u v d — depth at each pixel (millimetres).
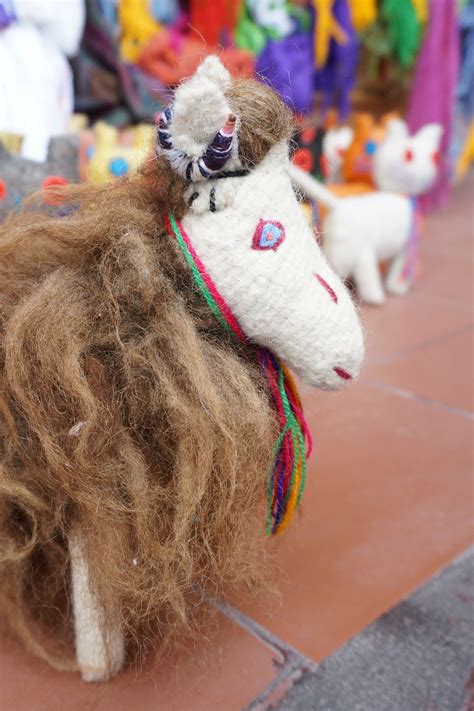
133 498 707
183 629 871
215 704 805
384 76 3150
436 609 951
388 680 835
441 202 3400
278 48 2379
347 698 811
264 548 890
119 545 726
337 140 2465
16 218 828
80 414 687
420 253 2836
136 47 2201
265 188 690
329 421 1469
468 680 836
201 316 724
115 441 703
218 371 710
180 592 762
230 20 2320
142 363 696
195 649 878
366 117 2436
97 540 736
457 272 2590
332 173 2383
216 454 696
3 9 1625
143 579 738
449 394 1616
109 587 757
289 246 699
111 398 698
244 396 711
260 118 673
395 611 946
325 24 2479
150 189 758
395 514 1163
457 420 1495
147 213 740
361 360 752
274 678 839
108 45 2135
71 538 771
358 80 3107
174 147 663
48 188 825
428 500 1204
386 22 2877
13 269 758
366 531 1117
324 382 742
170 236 717
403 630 914
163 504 723
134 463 708
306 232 733
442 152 3131
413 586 996
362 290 2209
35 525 785
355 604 960
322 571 1023
